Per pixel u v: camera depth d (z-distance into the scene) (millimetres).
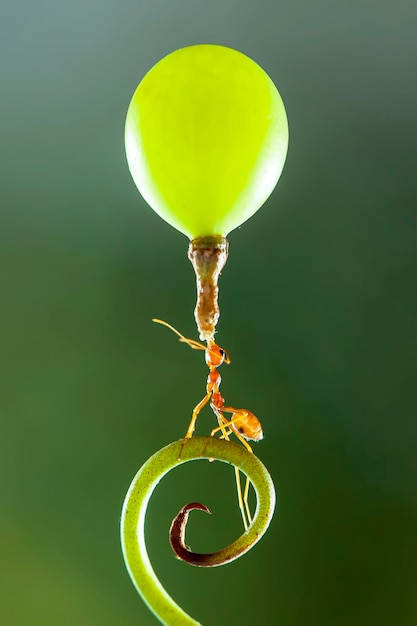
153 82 147
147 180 148
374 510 246
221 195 147
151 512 244
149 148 147
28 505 253
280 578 244
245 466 150
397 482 246
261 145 147
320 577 244
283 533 245
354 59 261
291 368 250
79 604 249
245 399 248
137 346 257
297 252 255
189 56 148
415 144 259
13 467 254
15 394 257
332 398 249
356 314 252
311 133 259
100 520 252
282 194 257
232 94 146
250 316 251
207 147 146
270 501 150
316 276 254
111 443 254
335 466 247
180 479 245
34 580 250
